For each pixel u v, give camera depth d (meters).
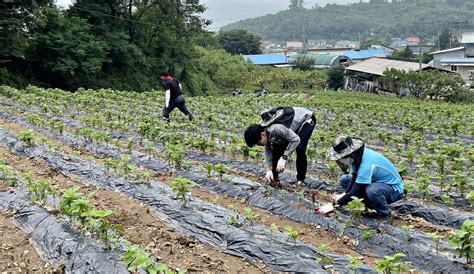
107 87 40.69
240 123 15.66
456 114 20.69
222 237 6.25
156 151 10.69
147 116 14.91
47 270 5.48
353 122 18.31
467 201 7.84
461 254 5.23
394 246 6.03
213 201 7.75
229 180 8.42
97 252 5.45
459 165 8.71
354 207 6.22
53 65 35.25
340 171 9.02
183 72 53.25
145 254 4.66
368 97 43.06
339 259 5.61
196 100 23.83
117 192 7.96
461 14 164.62
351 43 174.50
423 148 13.02
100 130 13.34
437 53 71.44
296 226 6.87
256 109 20.91
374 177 6.64
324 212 6.83
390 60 65.12
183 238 6.24
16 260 5.68
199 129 13.30
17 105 17.75
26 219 6.50
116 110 17.42
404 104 26.97
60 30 35.66
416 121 16.83
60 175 8.95
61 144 11.57
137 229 6.54
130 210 7.20
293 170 9.55
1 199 7.23
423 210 7.33
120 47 41.59
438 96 42.28
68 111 16.95
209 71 64.12
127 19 46.25
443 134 15.54
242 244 5.98
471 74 54.94
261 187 8.17
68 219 6.29
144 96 23.50
